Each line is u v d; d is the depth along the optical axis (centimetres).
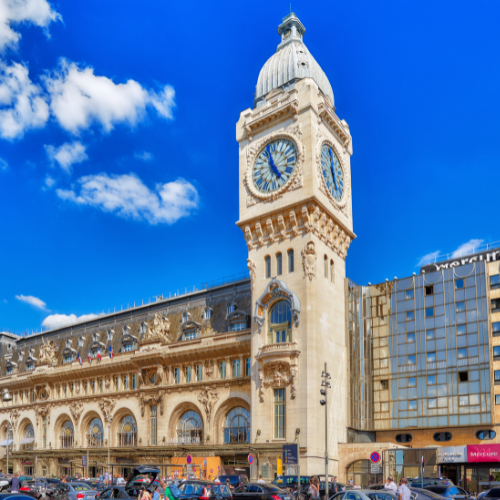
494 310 6800
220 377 7512
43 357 10081
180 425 7844
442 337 7069
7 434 10550
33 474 9450
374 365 7488
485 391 6612
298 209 6812
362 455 6406
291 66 7644
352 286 7625
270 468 6284
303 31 8331
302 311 6531
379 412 7300
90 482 6300
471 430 6644
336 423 6669
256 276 7100
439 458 6209
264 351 6562
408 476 6356
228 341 7431
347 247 7575
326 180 7200
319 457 6144
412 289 7438
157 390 8031
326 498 4681
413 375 7169
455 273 7144
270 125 7412
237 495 4306
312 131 6962
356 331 7512
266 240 7119
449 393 6856
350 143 8025
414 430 7025
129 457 8062
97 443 8769
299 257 6725
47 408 9675
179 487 3934
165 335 8394
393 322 7488
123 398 8525
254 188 7356
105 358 8975
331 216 7044
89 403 9006
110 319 9938
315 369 6334
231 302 8062
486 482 5862
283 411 6397
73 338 10388
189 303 8762
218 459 6981
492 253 7769
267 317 6900
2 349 11894
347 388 7038
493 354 6681
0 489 5194
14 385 10562
